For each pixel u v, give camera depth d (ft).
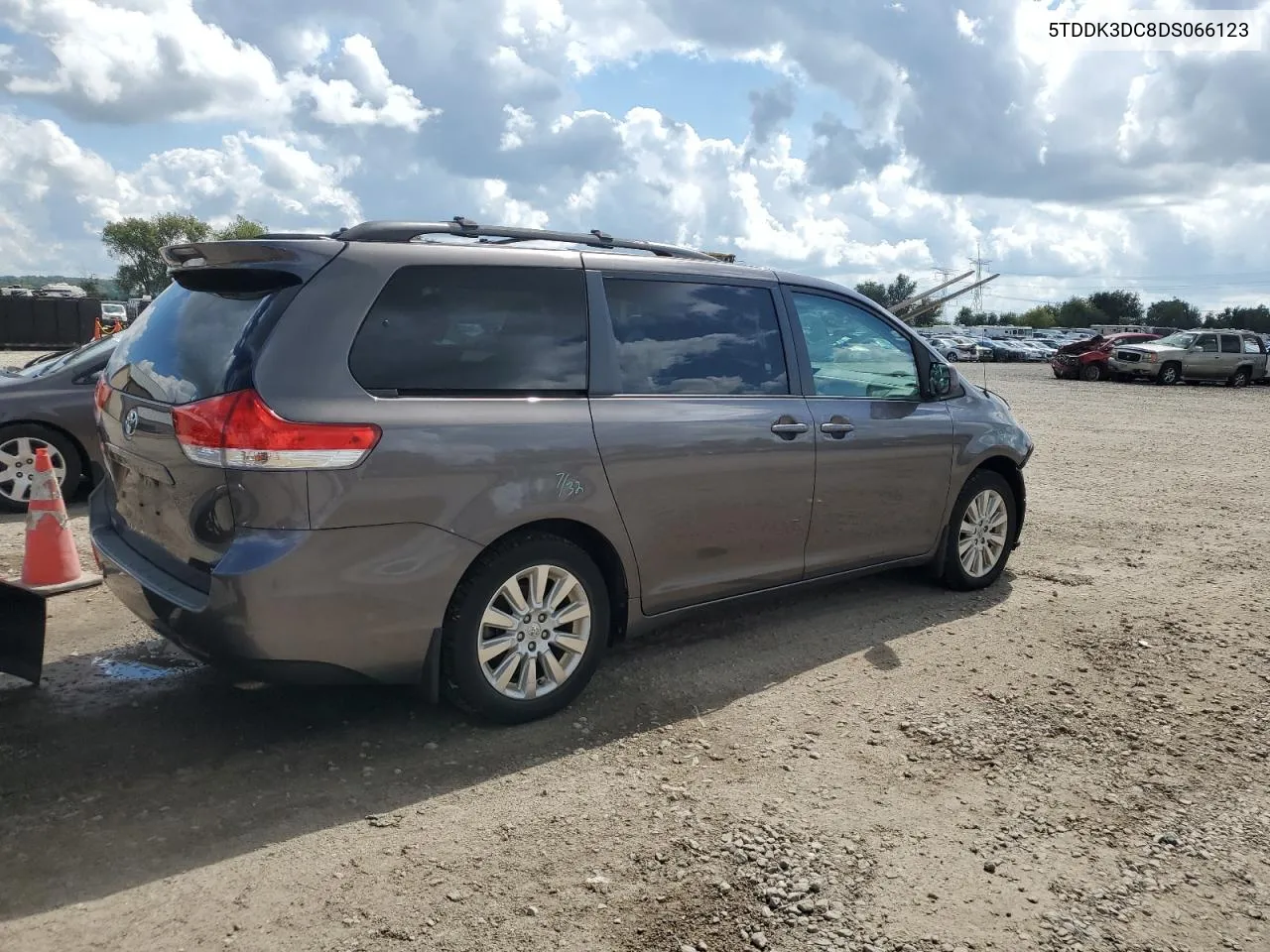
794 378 15.67
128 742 12.05
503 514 11.88
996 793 11.29
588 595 13.03
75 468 25.44
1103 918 9.04
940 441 17.78
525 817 10.49
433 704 13.15
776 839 10.16
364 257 11.56
